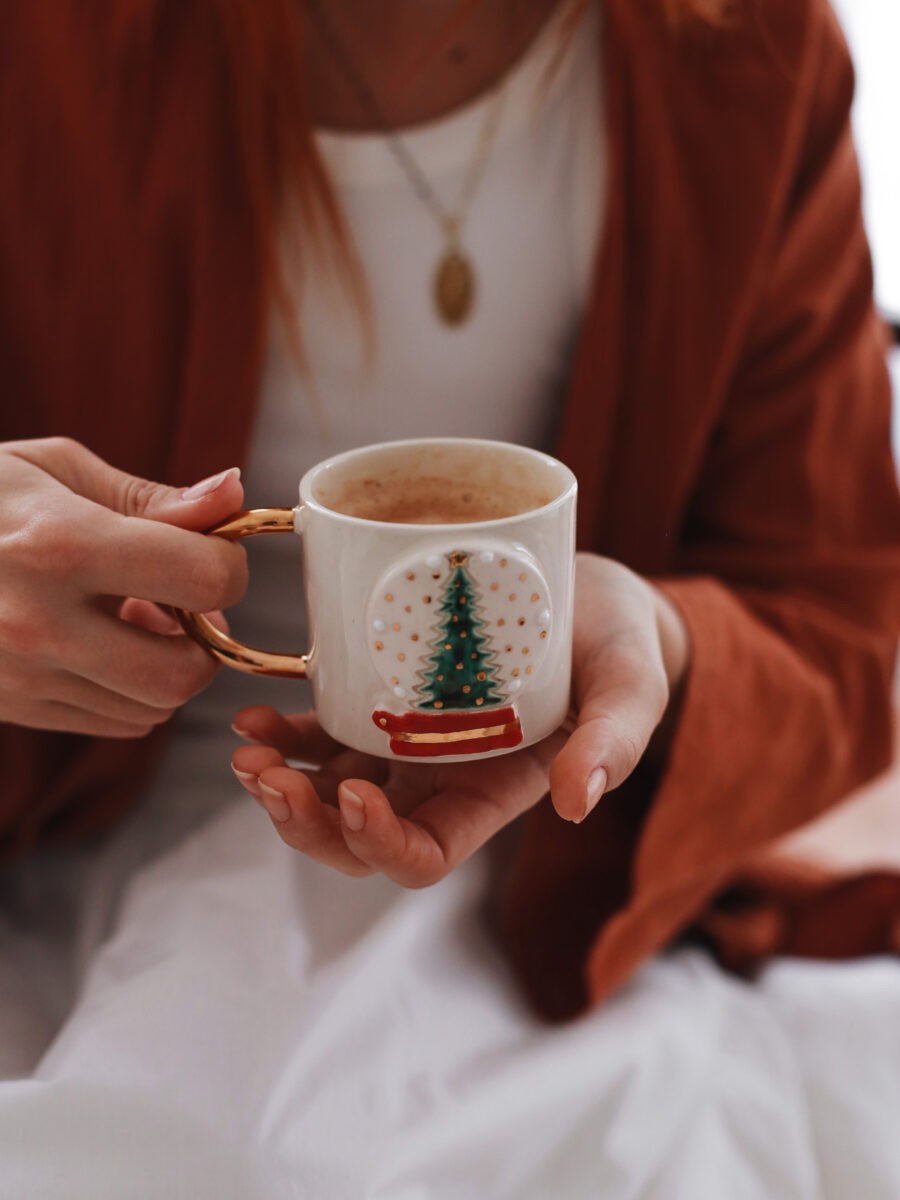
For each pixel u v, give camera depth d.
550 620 0.51
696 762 0.66
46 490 0.53
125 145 0.68
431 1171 0.59
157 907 0.67
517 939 0.71
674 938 0.78
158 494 0.54
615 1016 0.69
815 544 0.77
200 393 0.70
